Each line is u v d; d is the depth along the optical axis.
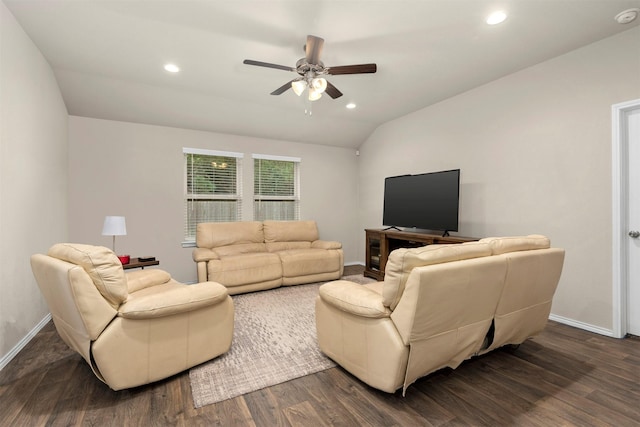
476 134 3.54
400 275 1.49
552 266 2.02
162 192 4.20
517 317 1.94
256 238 4.52
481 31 2.39
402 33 2.41
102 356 1.54
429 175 3.85
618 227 2.45
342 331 1.86
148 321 1.69
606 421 1.46
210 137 4.52
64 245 1.75
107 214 3.88
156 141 4.17
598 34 2.44
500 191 3.28
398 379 1.53
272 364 2.01
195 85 3.42
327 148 5.50
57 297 1.65
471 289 1.58
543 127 2.91
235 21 2.24
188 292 1.84
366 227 5.55
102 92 3.44
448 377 1.86
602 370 1.94
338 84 3.43
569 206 2.73
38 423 1.44
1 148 1.99
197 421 1.46
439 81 3.35
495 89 3.33
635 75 2.35
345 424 1.44
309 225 4.97
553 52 2.73
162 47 2.62
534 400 1.62
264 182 4.97
